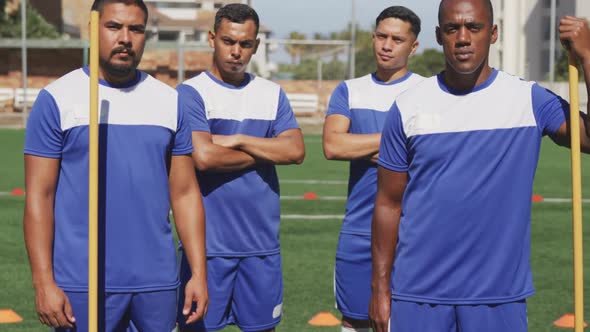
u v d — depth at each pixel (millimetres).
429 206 3598
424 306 3639
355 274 5293
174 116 3732
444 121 3561
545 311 6586
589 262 8469
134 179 3631
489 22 3486
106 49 3549
